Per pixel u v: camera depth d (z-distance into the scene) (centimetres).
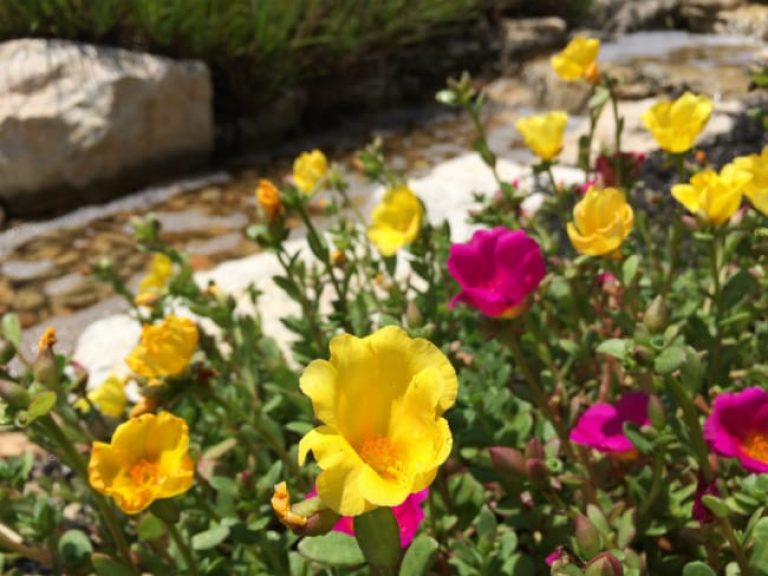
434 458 19
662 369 25
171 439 28
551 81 137
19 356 33
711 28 175
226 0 118
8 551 33
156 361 31
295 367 52
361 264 47
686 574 24
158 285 48
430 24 144
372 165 49
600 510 30
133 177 109
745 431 28
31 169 101
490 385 39
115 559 33
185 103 112
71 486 47
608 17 173
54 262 91
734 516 28
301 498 36
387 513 20
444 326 44
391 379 20
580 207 32
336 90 136
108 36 115
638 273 41
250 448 39
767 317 40
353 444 20
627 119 92
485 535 30
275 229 36
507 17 167
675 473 33
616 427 32
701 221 33
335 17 128
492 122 133
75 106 103
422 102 143
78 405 40
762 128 78
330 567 31
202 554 36
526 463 30
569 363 41
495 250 30
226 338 43
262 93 123
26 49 106
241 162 120
